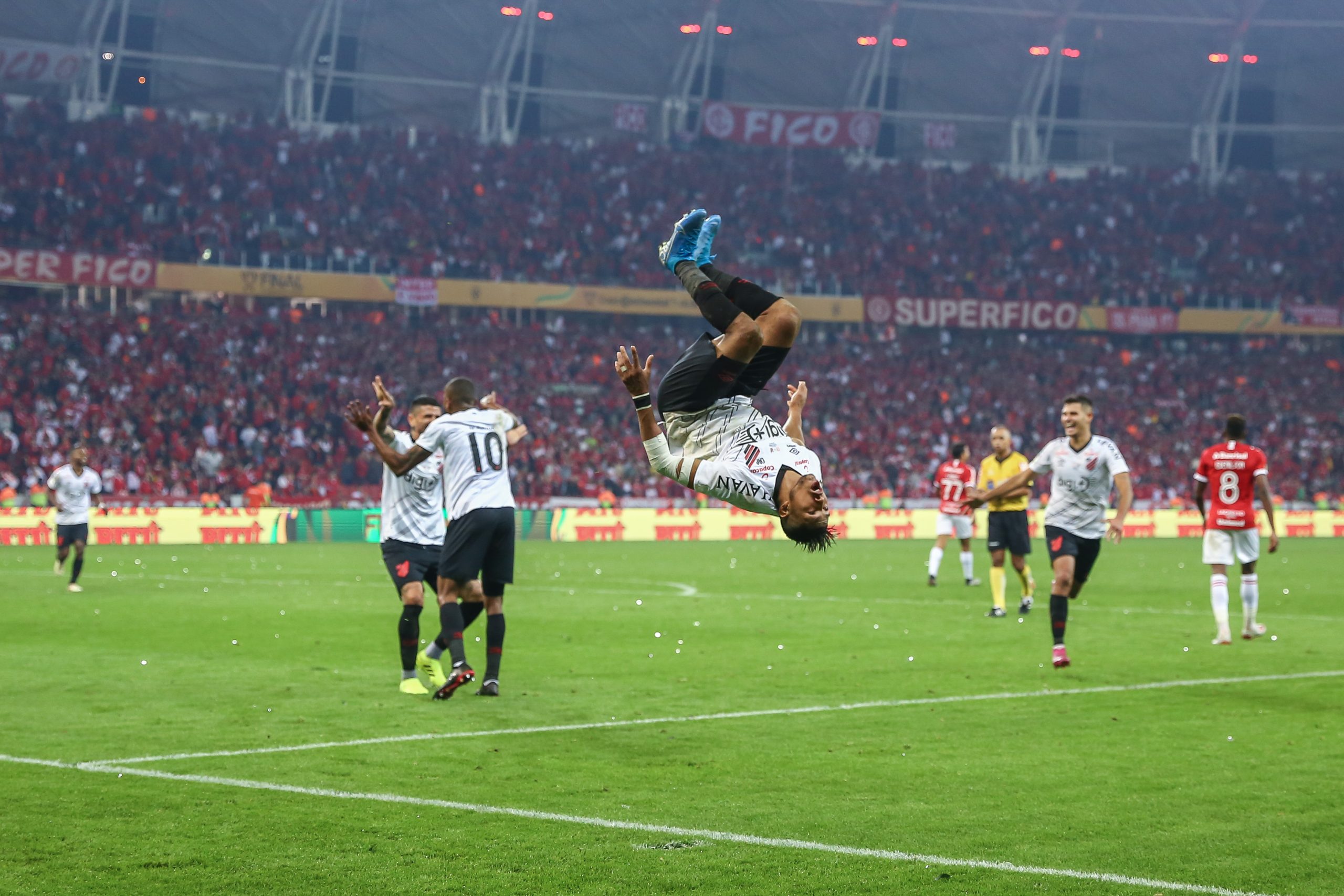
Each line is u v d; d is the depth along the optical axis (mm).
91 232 39875
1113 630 13156
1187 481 44656
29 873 4750
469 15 47281
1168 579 20484
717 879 4688
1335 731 7582
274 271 41031
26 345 36938
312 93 48938
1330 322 50625
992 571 14680
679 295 46125
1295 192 55469
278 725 7754
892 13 48875
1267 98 55031
